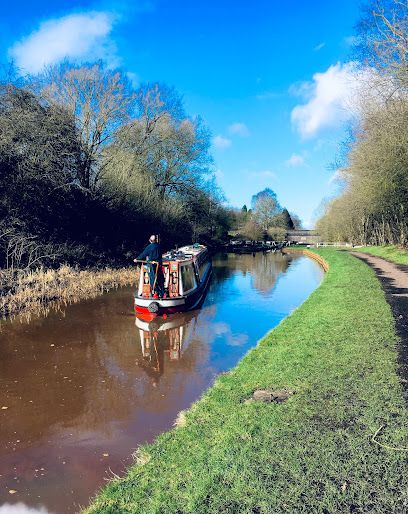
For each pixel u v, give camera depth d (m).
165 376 8.24
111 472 5.01
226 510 3.44
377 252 33.31
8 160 17.05
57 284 17.11
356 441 4.26
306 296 17.58
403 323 8.72
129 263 25.05
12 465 5.24
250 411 5.16
